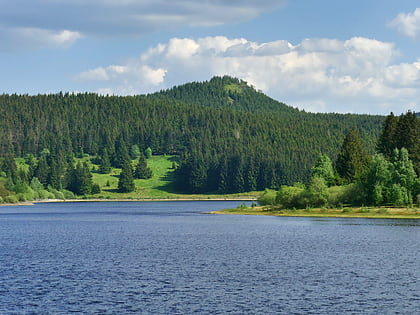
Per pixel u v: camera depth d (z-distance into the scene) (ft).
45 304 163.12
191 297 171.94
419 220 445.78
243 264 233.96
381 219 464.65
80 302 165.58
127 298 170.71
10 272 214.90
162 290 181.68
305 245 297.33
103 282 194.59
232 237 347.56
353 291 179.42
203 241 325.83
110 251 281.54
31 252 278.87
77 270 219.82
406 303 164.25
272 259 247.50
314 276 204.74
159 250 283.79
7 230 430.20
